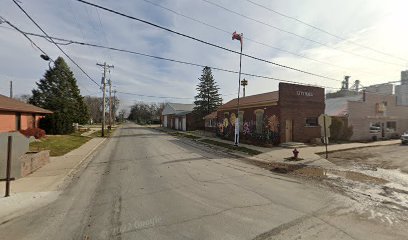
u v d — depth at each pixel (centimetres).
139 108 12050
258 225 529
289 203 679
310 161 1388
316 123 2286
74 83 4722
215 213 596
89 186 835
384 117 2895
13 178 736
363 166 1267
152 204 657
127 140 2612
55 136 2558
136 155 1542
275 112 2092
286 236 480
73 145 1973
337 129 2491
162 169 1116
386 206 675
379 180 982
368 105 2748
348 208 651
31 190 783
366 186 891
